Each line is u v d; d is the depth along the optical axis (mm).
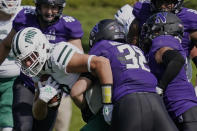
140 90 14664
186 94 15344
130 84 14703
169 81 14820
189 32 17797
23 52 14938
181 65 14656
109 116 14695
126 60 14969
